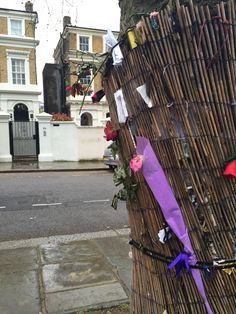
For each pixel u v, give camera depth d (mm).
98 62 1742
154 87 1437
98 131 16531
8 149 15523
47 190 8984
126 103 1559
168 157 1442
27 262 3914
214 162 1425
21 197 8062
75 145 16203
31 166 14211
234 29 1417
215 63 1409
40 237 5027
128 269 3643
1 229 5488
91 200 7695
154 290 1597
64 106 27859
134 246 1724
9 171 12867
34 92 27016
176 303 1509
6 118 15391
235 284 1486
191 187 1427
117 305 2893
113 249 4320
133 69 1492
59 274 3545
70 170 13438
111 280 3367
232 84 1432
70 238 4879
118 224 5758
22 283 3336
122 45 1530
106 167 14055
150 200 1528
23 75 26906
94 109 28516
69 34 26984
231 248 1462
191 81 1399
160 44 1412
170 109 1422
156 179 1439
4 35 25844
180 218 1427
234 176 1387
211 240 1450
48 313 2775
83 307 2859
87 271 3607
